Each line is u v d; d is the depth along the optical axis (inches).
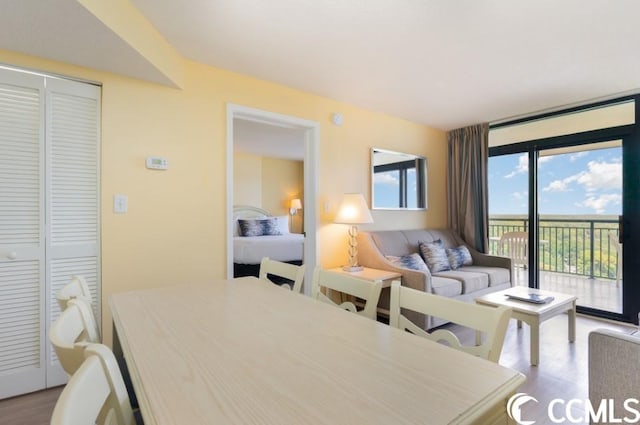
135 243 88.4
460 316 39.4
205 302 53.2
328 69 102.0
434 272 134.3
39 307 78.0
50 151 78.7
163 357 33.0
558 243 153.2
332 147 130.0
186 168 95.8
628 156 125.4
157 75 86.0
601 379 47.2
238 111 105.0
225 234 102.2
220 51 91.2
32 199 77.1
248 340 37.5
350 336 38.8
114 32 65.9
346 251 134.5
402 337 38.6
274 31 80.4
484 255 154.2
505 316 35.2
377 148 145.1
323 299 60.6
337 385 27.5
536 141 150.1
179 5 70.6
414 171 161.2
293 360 32.3
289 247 196.9
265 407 24.2
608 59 94.5
